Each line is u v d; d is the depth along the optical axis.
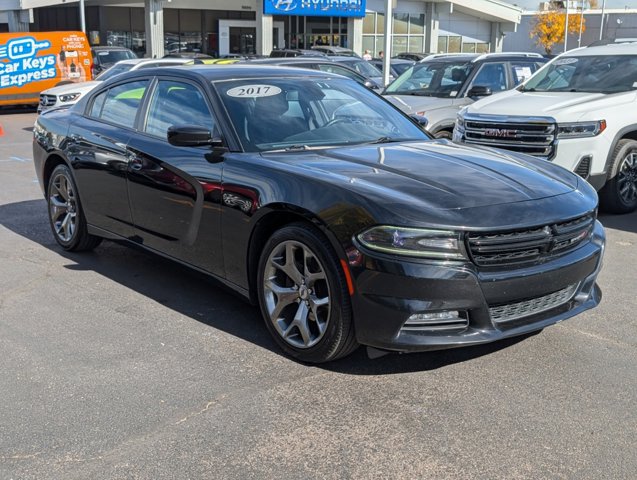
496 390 3.88
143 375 4.05
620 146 8.18
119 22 40.81
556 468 3.16
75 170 6.06
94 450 3.30
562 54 9.80
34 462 3.20
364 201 3.80
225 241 4.58
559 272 3.96
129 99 5.79
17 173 11.04
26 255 6.47
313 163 4.39
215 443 3.36
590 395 3.84
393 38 39.12
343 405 3.72
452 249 3.67
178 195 4.92
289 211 4.10
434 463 3.20
